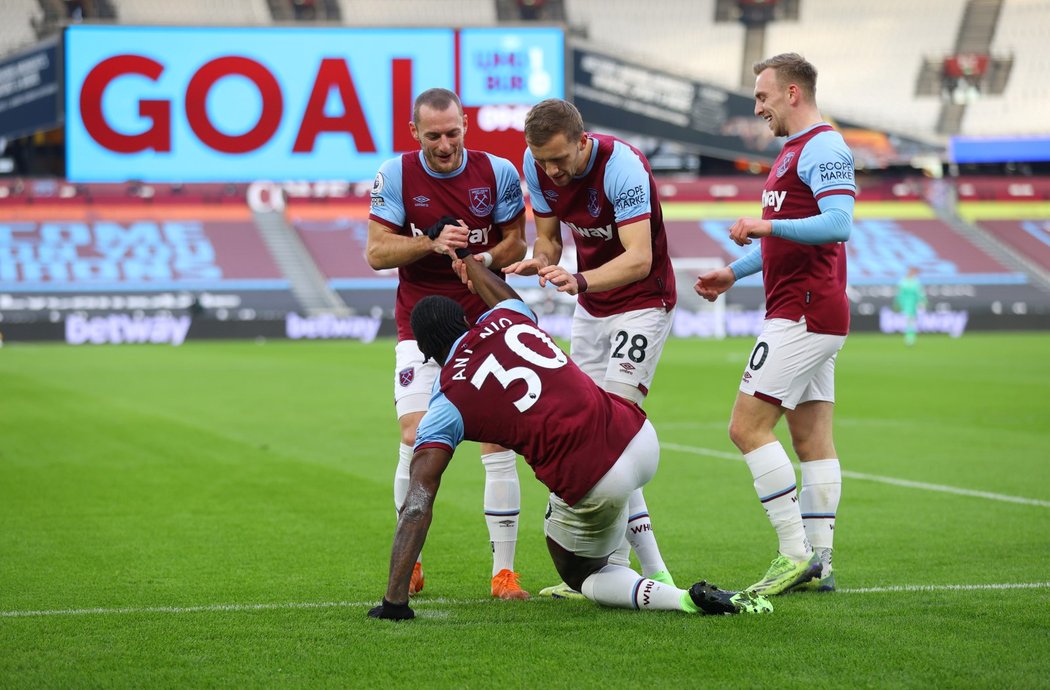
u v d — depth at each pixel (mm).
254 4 37844
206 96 32531
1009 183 43562
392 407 15469
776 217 5824
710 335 34938
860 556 6660
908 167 43844
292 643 4801
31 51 34156
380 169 6223
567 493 4973
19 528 7645
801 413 6039
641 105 37031
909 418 14148
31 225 37969
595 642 4758
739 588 5984
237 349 28453
